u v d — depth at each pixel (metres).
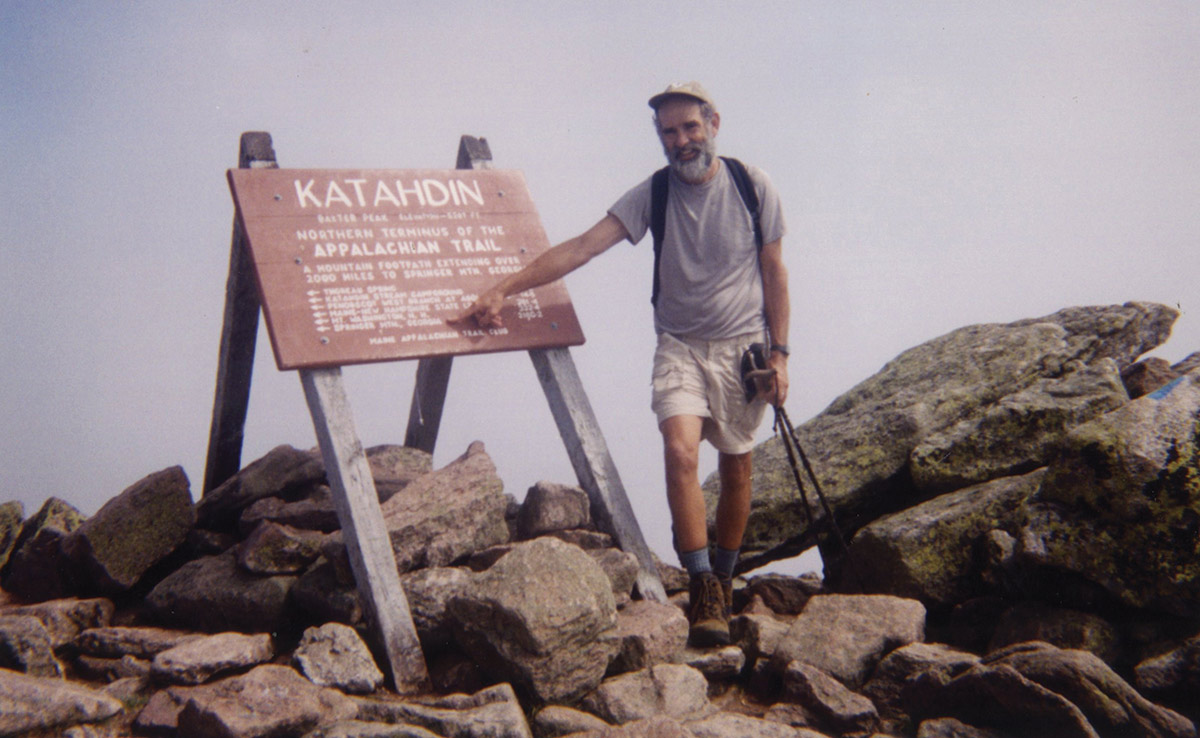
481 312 4.81
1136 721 3.26
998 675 3.34
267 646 3.94
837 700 3.63
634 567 4.48
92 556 4.69
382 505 4.61
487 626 3.77
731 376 4.64
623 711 3.61
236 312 5.32
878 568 4.91
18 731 3.07
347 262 4.68
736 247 4.62
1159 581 3.93
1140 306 6.58
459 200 5.22
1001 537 4.54
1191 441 4.12
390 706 3.44
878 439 5.84
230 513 5.19
